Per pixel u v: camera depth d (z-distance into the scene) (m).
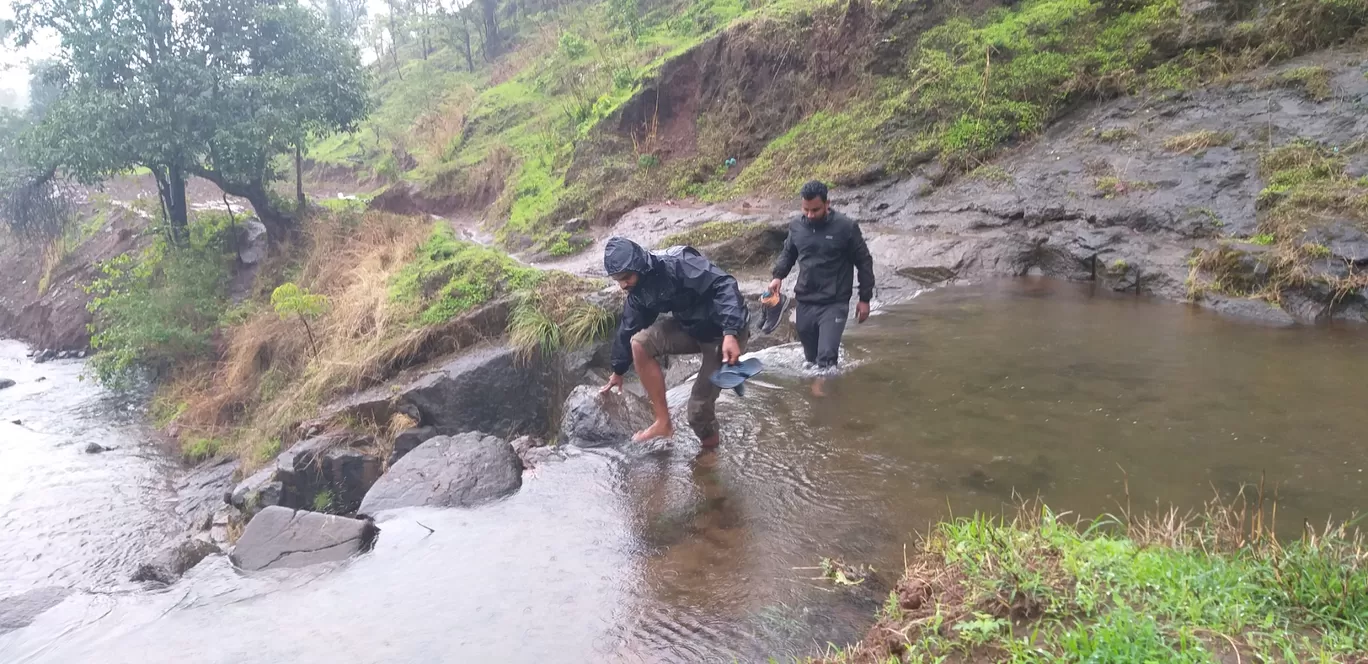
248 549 4.26
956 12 12.64
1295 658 2.28
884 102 12.59
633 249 4.44
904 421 5.30
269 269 16.28
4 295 21.64
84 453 12.08
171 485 10.81
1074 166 9.98
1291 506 3.79
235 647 3.36
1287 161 8.29
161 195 16.69
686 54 15.86
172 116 14.41
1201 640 2.39
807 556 3.74
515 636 3.29
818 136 13.12
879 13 13.15
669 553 3.89
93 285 16.05
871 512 4.11
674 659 3.05
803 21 14.40
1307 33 9.45
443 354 9.98
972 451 4.73
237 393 12.87
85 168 14.15
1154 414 5.07
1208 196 8.55
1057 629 2.59
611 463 5.11
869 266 6.38
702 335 4.80
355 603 3.65
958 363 6.41
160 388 14.42
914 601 3.00
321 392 10.29
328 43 16.33
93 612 3.94
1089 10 11.37
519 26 31.44
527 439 6.36
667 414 5.07
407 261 13.45
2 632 3.87
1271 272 7.36
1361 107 8.34
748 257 10.73
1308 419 4.82
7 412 14.25
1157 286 8.12
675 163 15.05
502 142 20.34
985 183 10.59
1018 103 11.12
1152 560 2.82
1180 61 10.38
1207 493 3.99
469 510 4.61
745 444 5.18
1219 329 6.83
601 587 3.62
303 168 30.22
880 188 11.64
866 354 6.86
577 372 8.59
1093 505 3.96
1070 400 5.43
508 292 10.05
